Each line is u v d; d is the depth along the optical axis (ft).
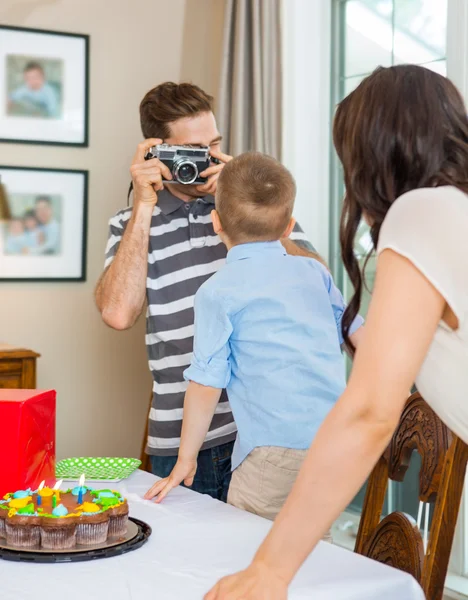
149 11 9.75
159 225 6.40
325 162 9.61
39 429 4.42
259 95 8.73
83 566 3.37
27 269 9.34
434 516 4.20
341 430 2.57
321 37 9.52
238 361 4.78
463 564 7.86
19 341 9.35
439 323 2.84
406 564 4.23
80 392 9.61
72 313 9.56
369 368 2.57
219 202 5.12
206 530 3.90
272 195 4.96
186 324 6.23
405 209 2.70
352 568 3.35
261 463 4.67
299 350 4.68
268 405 4.66
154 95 6.63
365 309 9.18
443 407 3.09
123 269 6.27
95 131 9.57
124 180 9.71
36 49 9.25
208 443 5.96
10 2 9.17
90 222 9.59
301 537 2.58
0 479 4.22
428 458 4.46
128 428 9.82
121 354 9.77
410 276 2.60
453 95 3.01
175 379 6.23
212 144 6.66
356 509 9.34
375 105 2.96
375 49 8.99
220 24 9.95
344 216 3.18
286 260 4.98
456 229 2.63
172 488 4.67
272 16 8.75
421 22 8.34
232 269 4.87
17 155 9.26
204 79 10.02
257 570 2.59
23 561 3.42
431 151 2.90
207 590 3.11
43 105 9.32
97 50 9.54
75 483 4.86
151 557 3.49
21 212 9.28
